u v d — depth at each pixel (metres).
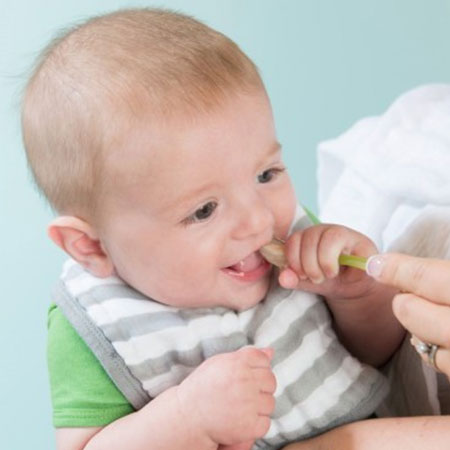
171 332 1.36
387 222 1.72
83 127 1.29
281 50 2.66
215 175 1.25
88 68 1.31
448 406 1.48
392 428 1.28
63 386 1.38
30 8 2.53
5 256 2.48
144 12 1.39
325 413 1.38
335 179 2.07
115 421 1.32
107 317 1.36
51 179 1.36
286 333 1.40
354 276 1.38
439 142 1.73
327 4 2.64
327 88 2.66
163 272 1.32
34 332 2.44
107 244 1.35
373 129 1.97
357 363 1.42
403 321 1.17
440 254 1.47
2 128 2.49
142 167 1.26
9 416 2.38
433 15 2.63
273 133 1.30
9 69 2.48
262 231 1.28
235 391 1.23
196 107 1.25
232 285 1.34
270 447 1.41
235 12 2.65
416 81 2.65
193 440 1.24
